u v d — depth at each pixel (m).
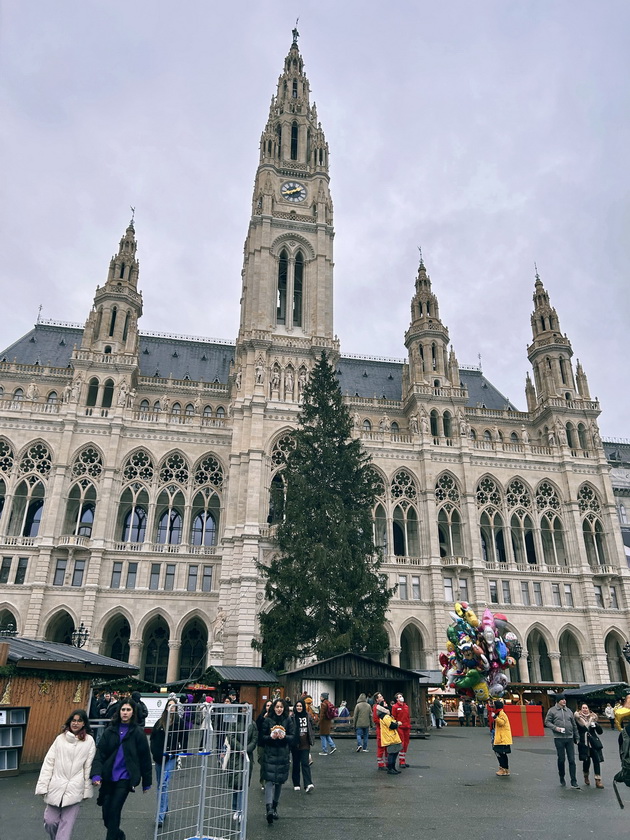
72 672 24.86
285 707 15.93
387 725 22.92
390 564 67.50
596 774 19.58
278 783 15.03
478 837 13.45
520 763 25.88
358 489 55.53
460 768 24.14
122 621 65.44
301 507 52.78
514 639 33.19
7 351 80.06
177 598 62.00
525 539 76.38
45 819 10.78
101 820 15.27
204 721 13.07
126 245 79.06
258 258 79.69
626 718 14.15
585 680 67.69
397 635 64.44
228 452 69.69
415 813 15.79
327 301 80.00
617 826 14.41
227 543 63.84
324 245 82.81
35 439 65.38
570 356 85.69
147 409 74.94
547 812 15.94
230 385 79.75
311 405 60.34
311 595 48.09
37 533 66.56
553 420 80.50
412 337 82.62
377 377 92.00
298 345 75.56
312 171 88.62
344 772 22.77
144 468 67.56
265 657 48.69
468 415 85.25
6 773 21.17
